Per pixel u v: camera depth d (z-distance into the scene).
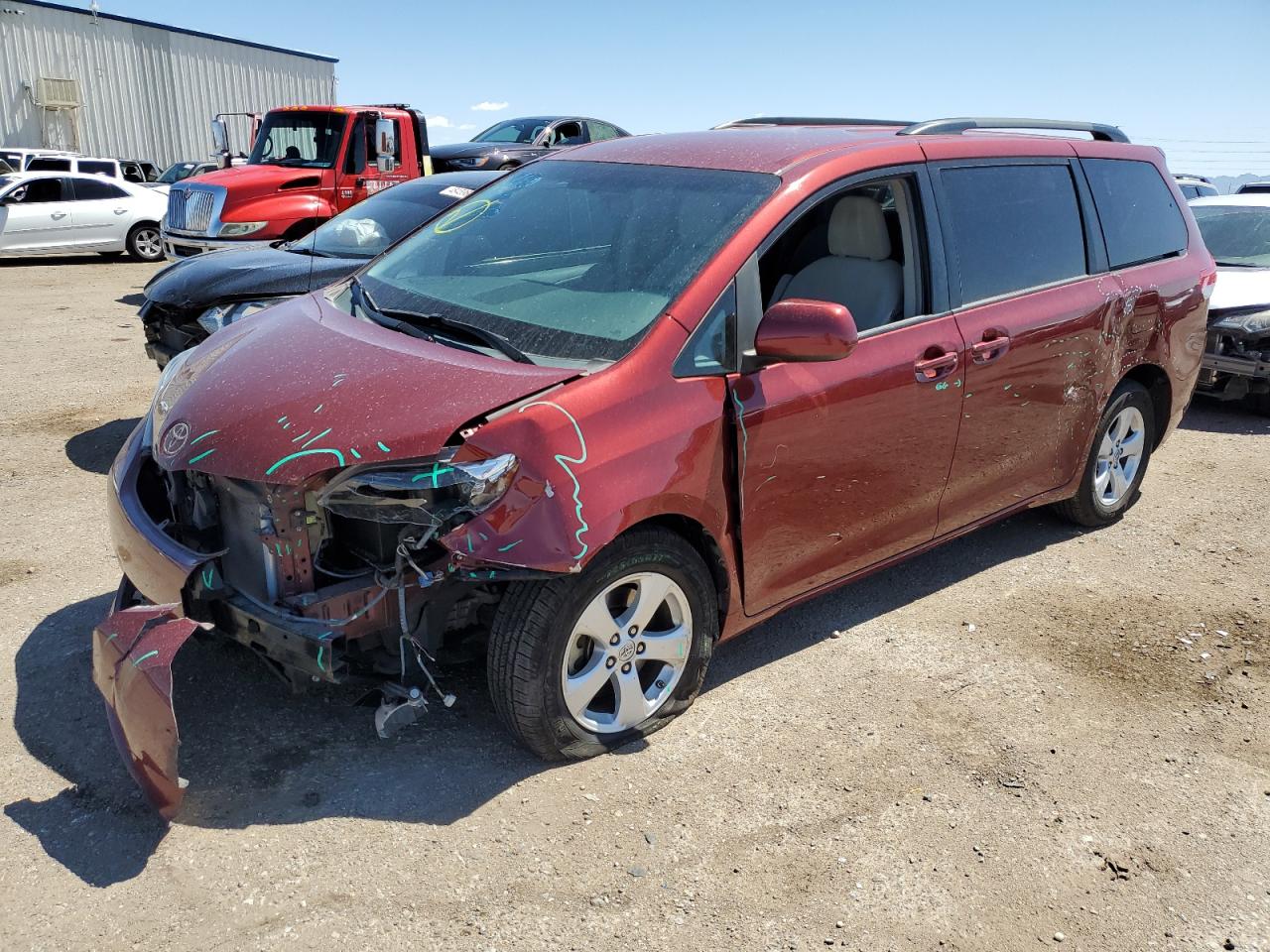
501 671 3.03
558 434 2.87
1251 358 7.40
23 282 14.73
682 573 3.26
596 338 3.22
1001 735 3.54
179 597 3.05
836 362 3.54
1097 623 4.39
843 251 3.88
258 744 3.26
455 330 3.39
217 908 2.59
